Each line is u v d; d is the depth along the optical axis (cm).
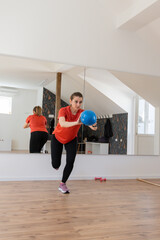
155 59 434
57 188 323
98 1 391
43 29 355
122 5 376
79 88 399
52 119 388
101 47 393
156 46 434
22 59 356
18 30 342
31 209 230
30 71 371
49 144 383
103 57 394
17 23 342
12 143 363
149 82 436
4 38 335
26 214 215
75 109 291
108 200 273
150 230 189
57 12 365
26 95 375
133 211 236
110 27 400
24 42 345
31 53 348
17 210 225
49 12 360
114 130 418
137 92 433
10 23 338
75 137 310
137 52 420
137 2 355
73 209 235
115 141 417
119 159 420
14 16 340
